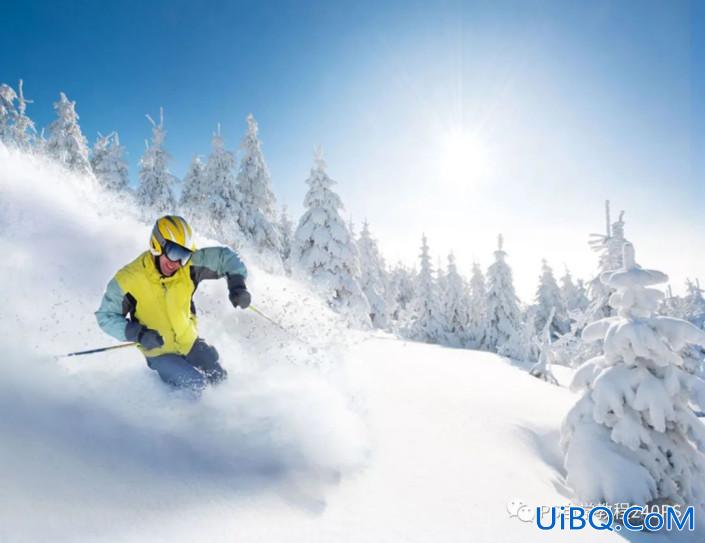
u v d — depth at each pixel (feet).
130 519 6.32
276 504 7.75
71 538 5.67
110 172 88.38
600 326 19.60
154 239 10.96
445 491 9.97
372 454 11.06
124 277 11.01
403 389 18.42
